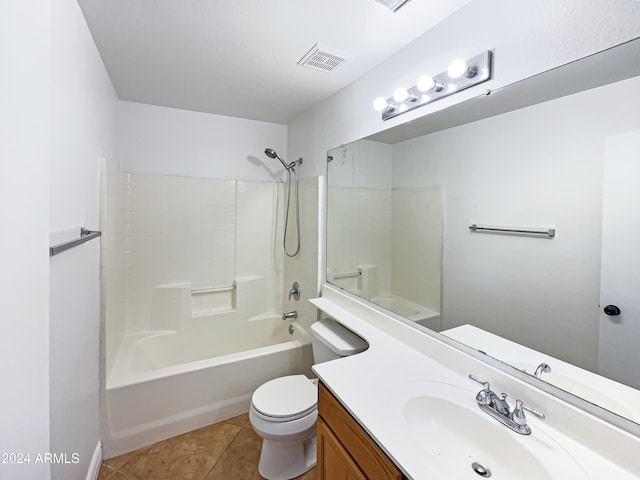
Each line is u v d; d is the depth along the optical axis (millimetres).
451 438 984
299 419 1498
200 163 2682
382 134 1699
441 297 1333
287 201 2939
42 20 677
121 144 2383
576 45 895
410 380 1137
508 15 1074
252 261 2900
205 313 2660
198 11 1319
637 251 766
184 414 1881
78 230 1282
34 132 641
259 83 2035
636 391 760
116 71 1888
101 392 1655
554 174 937
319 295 2355
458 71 1148
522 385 966
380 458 855
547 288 958
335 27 1414
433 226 1380
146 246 2465
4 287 539
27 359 608
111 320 1864
